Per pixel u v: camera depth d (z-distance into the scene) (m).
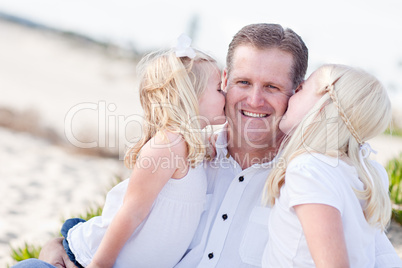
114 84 15.16
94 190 6.02
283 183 2.00
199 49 2.35
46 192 5.88
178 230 2.15
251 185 2.24
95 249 2.23
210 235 2.23
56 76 15.55
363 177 1.91
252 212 2.20
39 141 8.61
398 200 4.02
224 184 2.32
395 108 11.33
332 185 1.78
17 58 18.30
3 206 5.24
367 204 1.90
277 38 2.21
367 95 1.94
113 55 19.81
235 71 2.27
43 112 9.95
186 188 2.13
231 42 2.34
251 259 2.17
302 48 2.27
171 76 2.17
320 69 2.11
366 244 1.91
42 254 2.36
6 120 9.34
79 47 22.27
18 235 4.40
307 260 1.84
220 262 2.19
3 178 6.31
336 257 1.67
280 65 2.20
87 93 12.96
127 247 2.17
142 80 2.31
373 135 2.00
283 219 1.91
